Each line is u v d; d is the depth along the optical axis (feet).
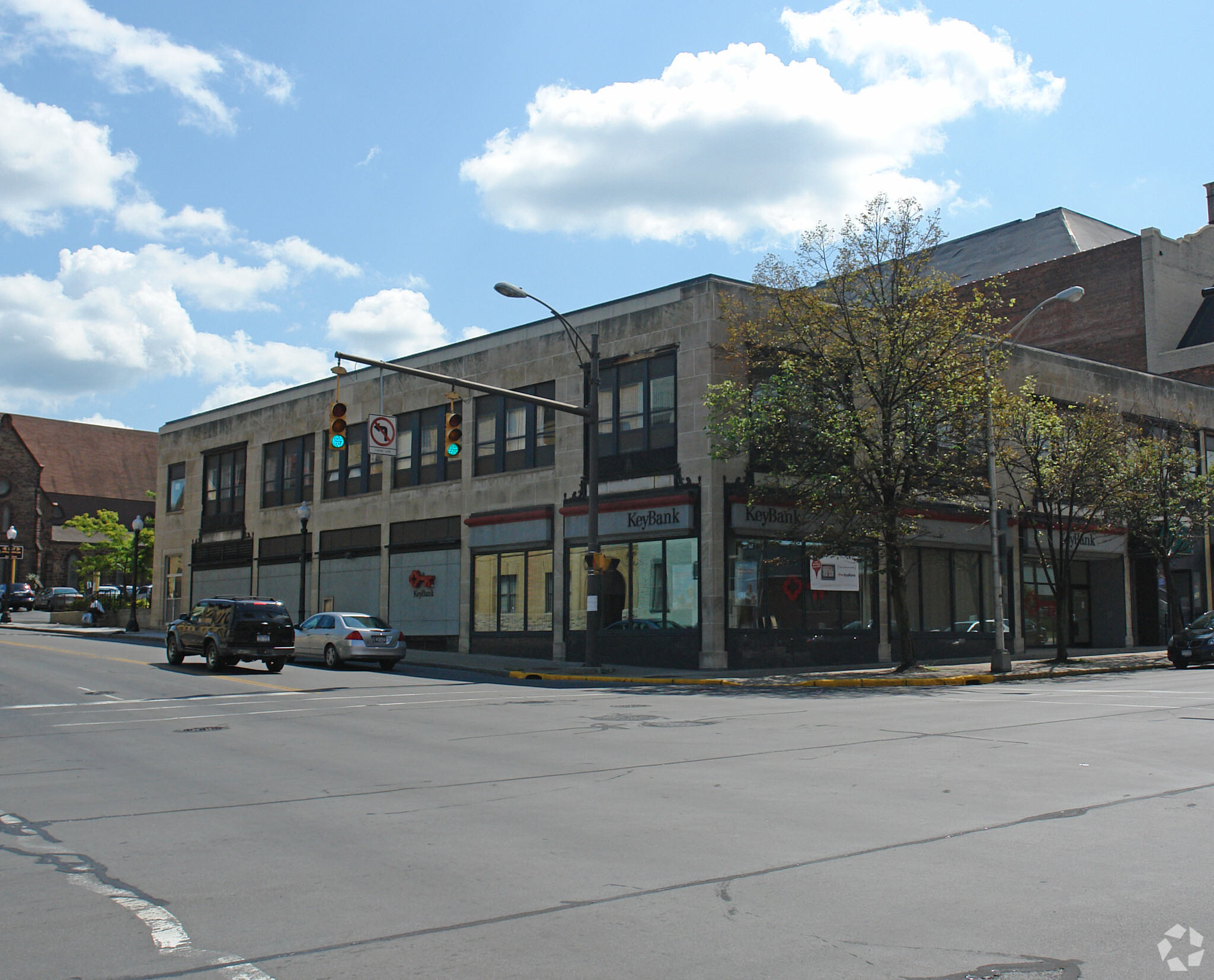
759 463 95.55
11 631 167.43
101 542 268.82
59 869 24.17
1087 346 167.53
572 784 34.42
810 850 24.86
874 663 102.06
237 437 155.53
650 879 22.49
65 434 313.12
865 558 91.20
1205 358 152.15
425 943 18.58
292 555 142.51
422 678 86.28
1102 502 104.32
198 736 48.70
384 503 129.08
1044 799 30.94
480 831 27.53
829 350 87.45
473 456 118.32
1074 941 18.20
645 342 100.53
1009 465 106.01
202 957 18.02
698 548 93.97
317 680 82.74
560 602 106.22
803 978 16.62
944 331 85.66
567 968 17.22
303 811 30.71
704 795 32.22
